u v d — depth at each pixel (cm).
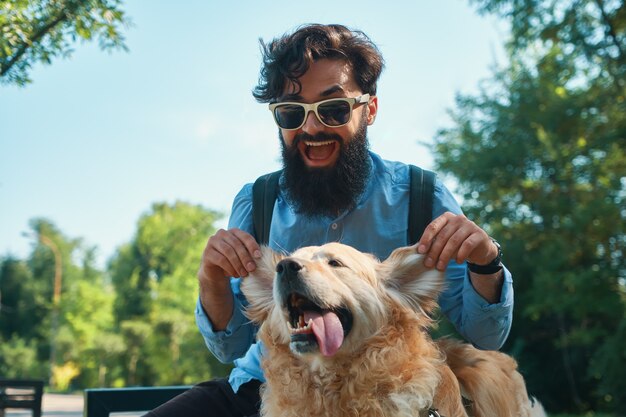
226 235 334
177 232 6719
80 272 8388
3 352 6109
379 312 329
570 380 2066
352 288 328
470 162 2311
